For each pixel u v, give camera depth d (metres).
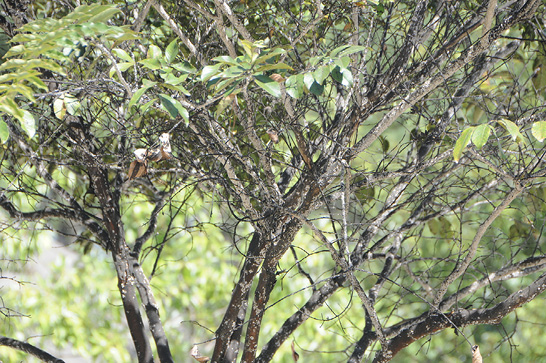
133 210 13.28
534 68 7.91
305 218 5.79
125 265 7.61
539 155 5.81
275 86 4.49
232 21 5.27
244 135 6.51
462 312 6.50
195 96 6.32
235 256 15.16
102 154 7.07
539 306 14.18
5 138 4.02
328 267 14.31
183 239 14.34
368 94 6.13
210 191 7.57
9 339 7.77
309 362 13.27
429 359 13.59
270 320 13.71
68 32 4.24
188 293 14.39
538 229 8.36
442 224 8.64
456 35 6.03
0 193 7.86
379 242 7.61
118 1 7.29
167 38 7.52
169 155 5.57
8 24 6.66
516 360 13.87
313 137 7.07
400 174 6.28
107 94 5.99
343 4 6.13
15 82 4.25
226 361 7.10
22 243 11.71
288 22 6.90
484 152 6.07
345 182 6.42
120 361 13.65
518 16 5.61
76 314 13.54
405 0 7.30
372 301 7.41
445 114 7.01
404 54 6.05
